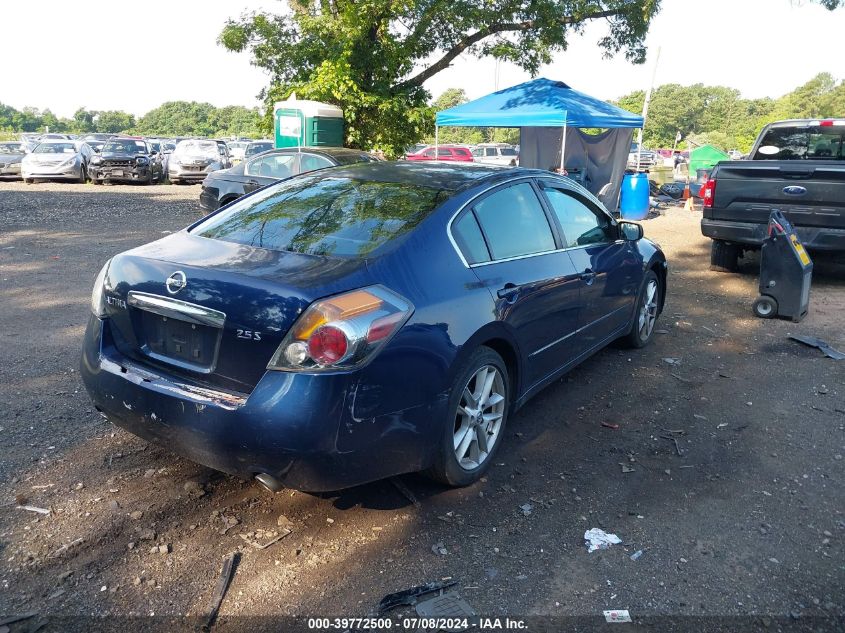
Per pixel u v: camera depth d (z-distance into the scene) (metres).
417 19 16.56
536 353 4.03
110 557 2.90
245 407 2.77
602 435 4.25
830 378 5.32
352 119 16.03
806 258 6.97
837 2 13.80
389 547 3.05
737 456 4.00
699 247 11.60
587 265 4.55
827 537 3.21
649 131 143.62
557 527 3.24
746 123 136.88
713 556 3.04
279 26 16.52
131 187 22.36
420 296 3.11
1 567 2.81
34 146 24.28
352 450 2.84
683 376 5.31
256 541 3.06
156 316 3.14
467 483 3.56
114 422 3.31
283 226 3.53
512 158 30.03
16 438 3.88
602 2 16.92
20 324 6.07
